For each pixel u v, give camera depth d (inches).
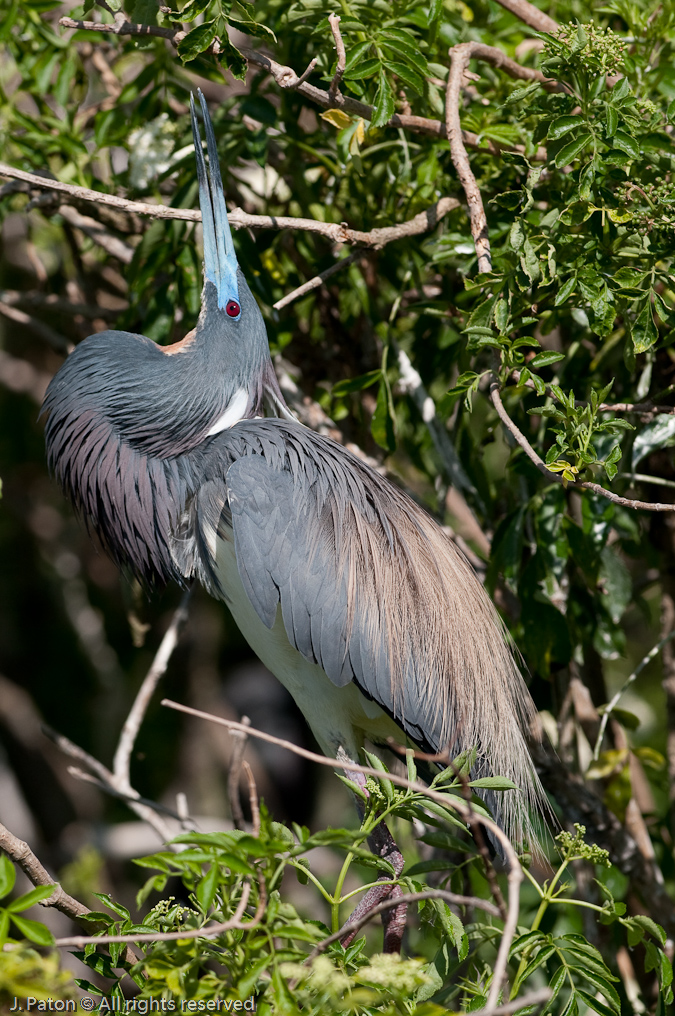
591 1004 212.5
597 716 367.2
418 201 336.2
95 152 378.9
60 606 633.6
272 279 363.6
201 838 174.7
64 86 366.6
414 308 345.1
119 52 399.9
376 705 298.7
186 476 312.2
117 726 626.2
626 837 345.1
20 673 635.5
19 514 586.2
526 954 223.1
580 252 275.9
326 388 400.8
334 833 182.2
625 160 262.5
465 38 344.5
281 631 299.3
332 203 368.5
